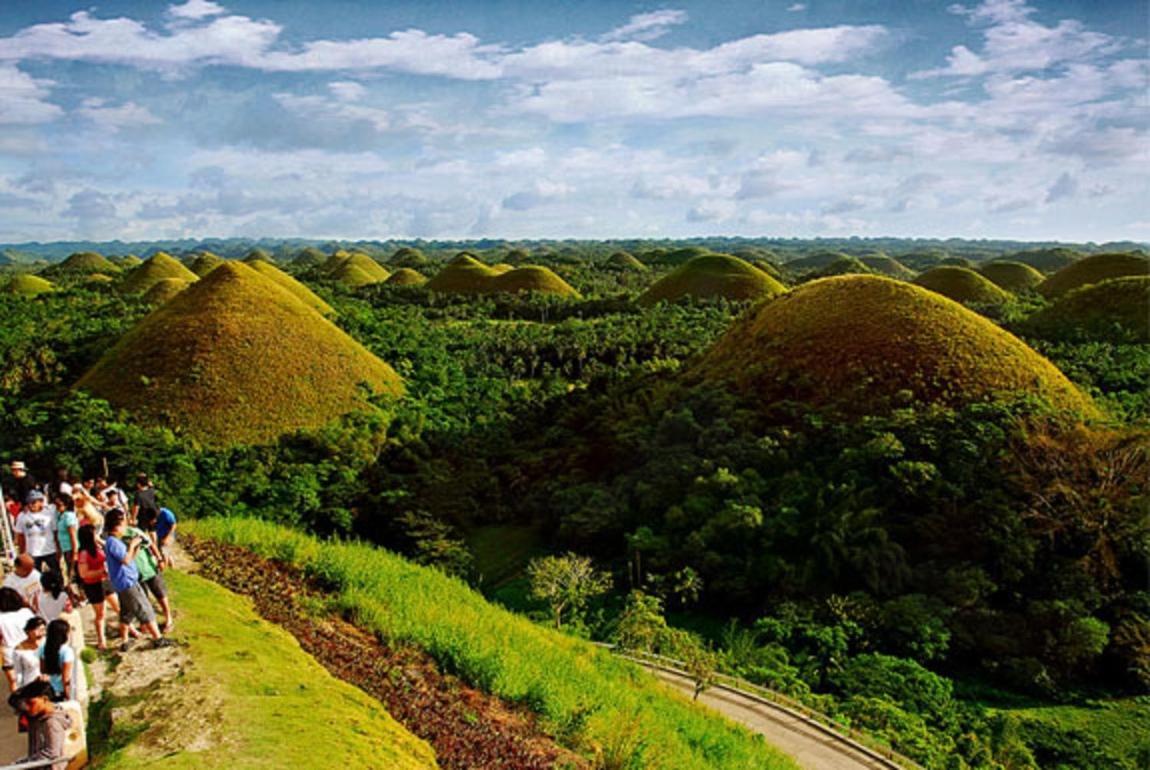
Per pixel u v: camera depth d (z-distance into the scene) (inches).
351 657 467.8
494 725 432.5
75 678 342.6
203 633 431.5
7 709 360.8
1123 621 1119.6
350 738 337.1
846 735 848.9
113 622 449.1
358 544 836.0
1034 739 944.3
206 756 299.1
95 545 410.9
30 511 460.4
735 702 904.3
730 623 1221.1
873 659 1043.9
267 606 526.0
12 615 351.3
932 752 847.1
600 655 778.8
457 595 734.5
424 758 356.2
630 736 468.8
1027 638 1104.2
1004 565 1187.9
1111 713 1019.9
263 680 382.0
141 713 340.2
